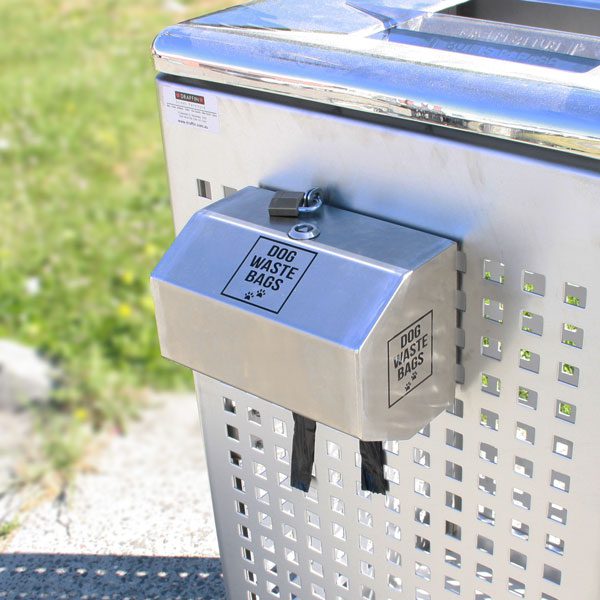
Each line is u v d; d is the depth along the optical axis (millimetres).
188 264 1095
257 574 1549
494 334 1073
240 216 1113
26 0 6543
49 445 2676
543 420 1079
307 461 1202
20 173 4422
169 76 1238
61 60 5594
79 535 2051
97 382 2988
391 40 1147
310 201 1116
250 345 1050
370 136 1065
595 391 1019
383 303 972
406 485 1248
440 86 1001
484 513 1229
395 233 1063
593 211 937
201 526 2049
